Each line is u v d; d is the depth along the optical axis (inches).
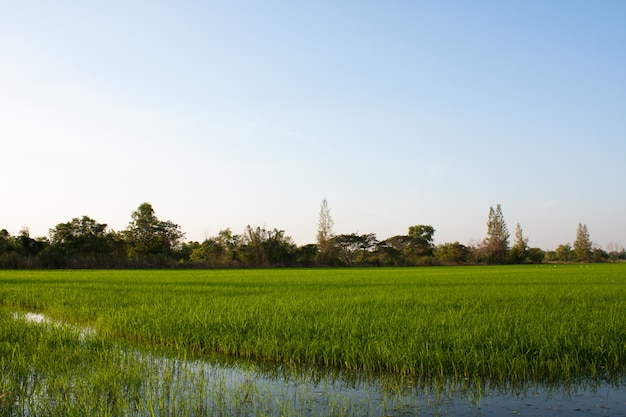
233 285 1113.4
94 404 269.9
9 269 2346.2
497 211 4121.6
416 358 354.9
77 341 443.8
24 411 262.7
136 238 3216.0
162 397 290.4
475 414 273.1
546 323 476.7
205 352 427.5
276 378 346.6
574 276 1487.5
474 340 395.9
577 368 344.2
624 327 452.8
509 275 1614.2
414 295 804.6
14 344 416.2
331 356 379.2
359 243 4269.2
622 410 278.2
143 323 521.7
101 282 1240.2
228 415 268.5
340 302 692.1
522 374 335.3
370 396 304.5
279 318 522.9
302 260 3230.8
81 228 3065.9
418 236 4670.3
